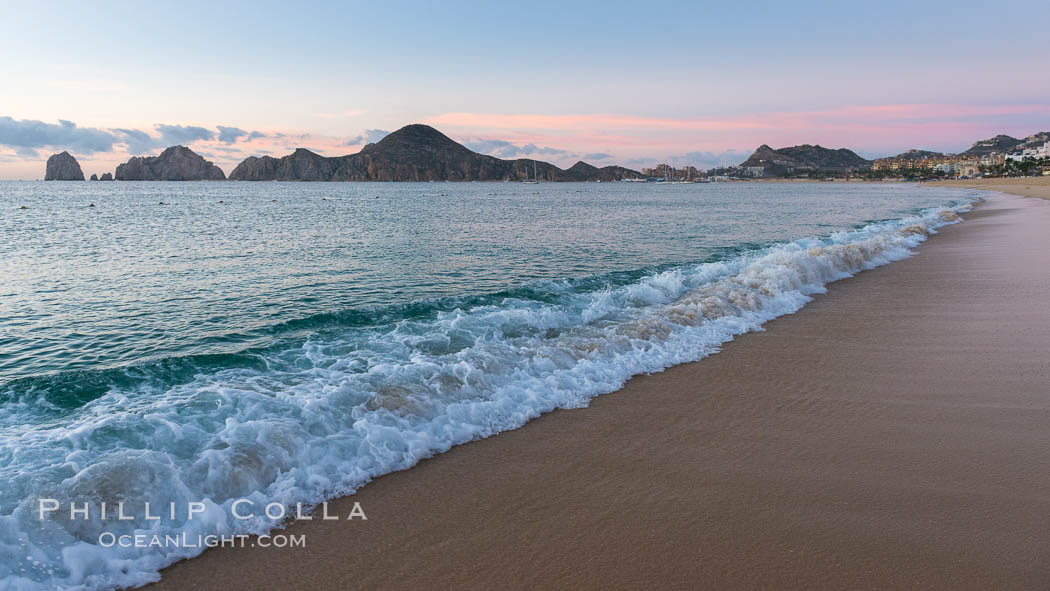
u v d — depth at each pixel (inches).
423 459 190.1
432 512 158.7
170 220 1480.1
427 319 382.3
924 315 391.5
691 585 126.6
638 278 565.3
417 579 130.3
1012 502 159.3
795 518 153.2
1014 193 2513.5
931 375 270.8
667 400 244.8
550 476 179.2
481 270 631.2
